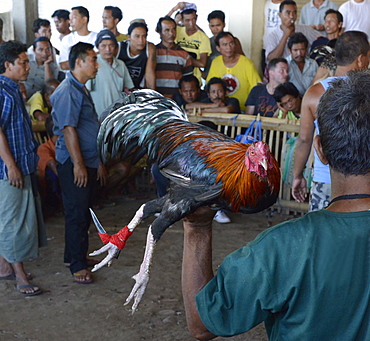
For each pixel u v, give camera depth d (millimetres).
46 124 5559
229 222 5270
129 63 6039
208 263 1447
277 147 5418
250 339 3188
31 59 6422
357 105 1162
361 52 2953
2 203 3545
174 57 6297
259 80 6457
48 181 5520
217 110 5785
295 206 5445
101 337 3186
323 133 1211
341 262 1139
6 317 3424
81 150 3791
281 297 1163
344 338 1140
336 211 1194
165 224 1697
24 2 7262
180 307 3553
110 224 5246
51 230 5051
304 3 7980
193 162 1717
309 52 6680
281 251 1178
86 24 6531
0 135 3434
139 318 3412
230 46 6312
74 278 3945
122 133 2113
